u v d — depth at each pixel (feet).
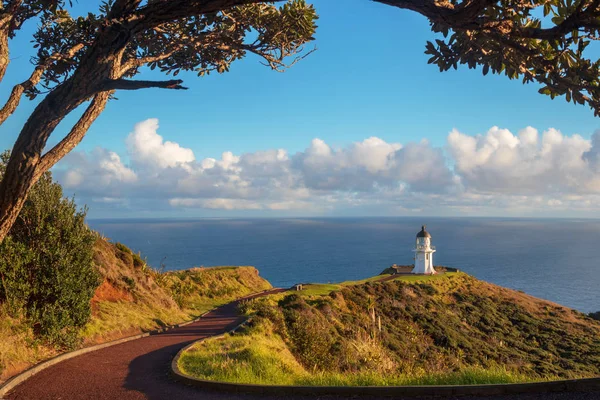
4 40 16.60
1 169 43.55
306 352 61.62
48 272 42.42
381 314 129.49
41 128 16.29
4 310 38.58
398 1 14.82
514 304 179.52
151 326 62.80
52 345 41.50
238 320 77.00
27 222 44.37
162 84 16.05
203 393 28.27
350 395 25.80
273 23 23.82
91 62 16.06
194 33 23.97
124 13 16.06
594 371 111.86
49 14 26.00
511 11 14.65
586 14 13.05
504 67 17.60
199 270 139.03
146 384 31.37
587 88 15.39
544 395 23.06
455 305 164.04
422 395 24.84
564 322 161.89
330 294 129.18
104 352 44.75
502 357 112.16
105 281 66.49
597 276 571.28
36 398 27.84
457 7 14.34
